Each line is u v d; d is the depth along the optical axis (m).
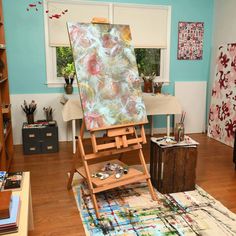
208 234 2.08
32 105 3.96
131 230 2.12
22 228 1.46
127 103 2.54
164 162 2.60
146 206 2.46
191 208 2.43
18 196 1.70
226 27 4.36
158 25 4.47
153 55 4.67
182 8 4.53
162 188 2.66
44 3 3.95
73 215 2.33
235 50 4.07
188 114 4.84
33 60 4.10
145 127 4.77
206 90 4.87
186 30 4.62
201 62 4.82
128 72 2.61
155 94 4.21
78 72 2.35
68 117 3.66
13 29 3.93
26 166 3.37
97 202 2.53
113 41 2.58
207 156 3.72
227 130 4.23
